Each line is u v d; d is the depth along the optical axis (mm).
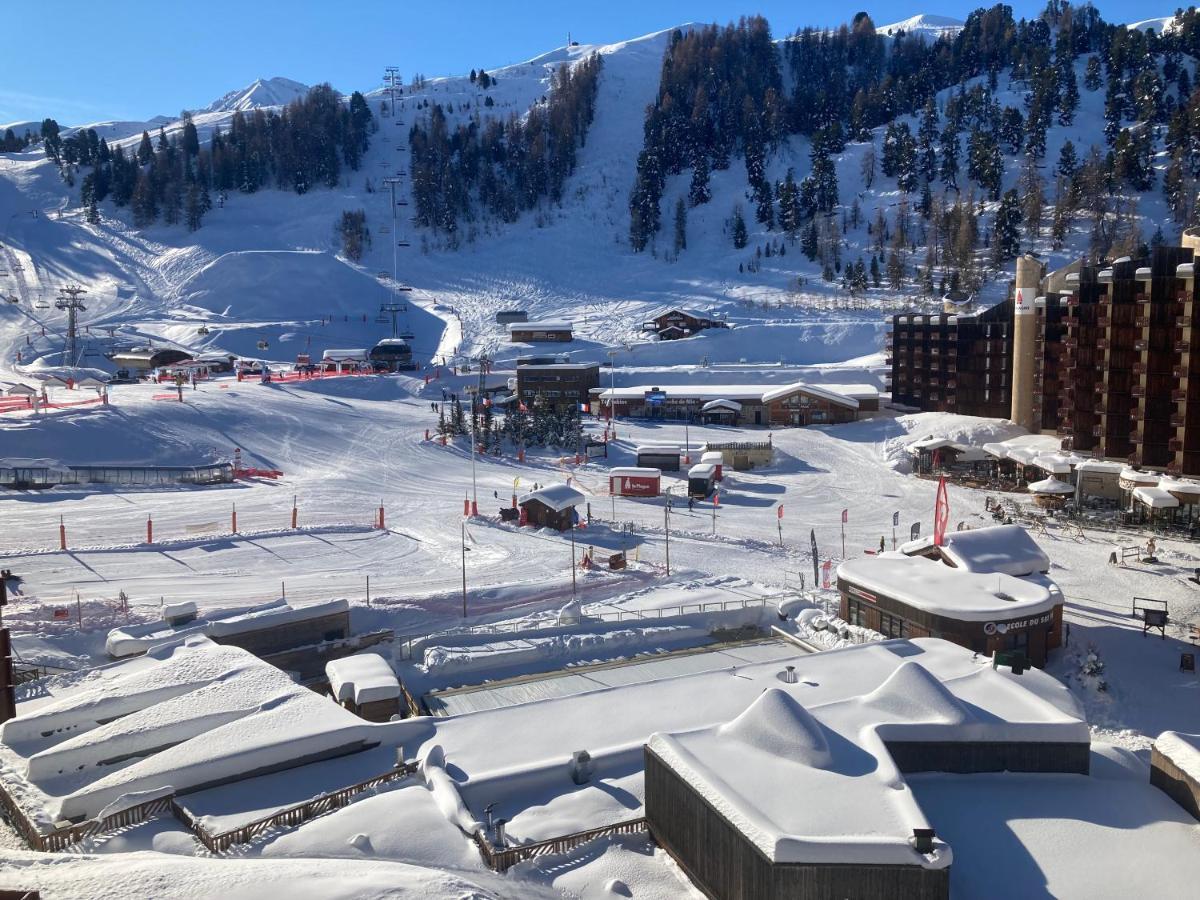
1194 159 199875
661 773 22016
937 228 196500
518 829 22328
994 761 23688
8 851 20531
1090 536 59750
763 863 18234
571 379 113688
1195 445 67812
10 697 30234
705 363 139500
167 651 36094
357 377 114188
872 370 127125
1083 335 75250
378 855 21078
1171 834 20938
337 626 40844
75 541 56281
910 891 17781
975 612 36562
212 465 77000
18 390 94438
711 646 40625
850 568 42938
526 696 34875
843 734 23172
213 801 23875
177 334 158375
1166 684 36438
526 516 62906
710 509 68250
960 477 77688
